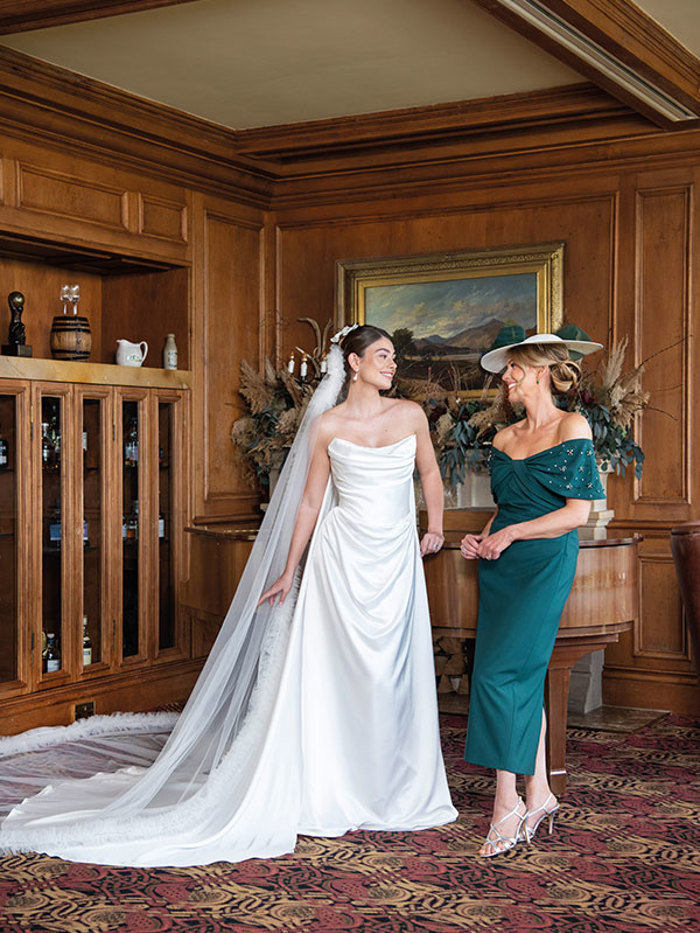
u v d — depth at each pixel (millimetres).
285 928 3383
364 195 7320
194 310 6969
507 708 4066
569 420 4215
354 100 6305
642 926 3383
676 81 5445
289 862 3965
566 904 3562
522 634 4094
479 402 6453
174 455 6754
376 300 7305
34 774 5141
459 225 7070
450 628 4715
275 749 4254
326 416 4555
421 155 6957
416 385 6680
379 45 5395
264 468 7121
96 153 6219
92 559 6125
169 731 6023
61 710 5949
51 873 3863
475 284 6988
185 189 6914
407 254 7223
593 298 6676
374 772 4348
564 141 6566
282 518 4559
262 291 7574
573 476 4117
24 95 5617
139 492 6449
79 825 4184
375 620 4348
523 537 4137
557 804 4312
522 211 6879
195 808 4215
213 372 7105
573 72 5824
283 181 7500
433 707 4539
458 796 4781
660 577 6465
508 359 4387
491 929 3365
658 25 5133
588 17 4566
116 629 6281
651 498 6496
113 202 6387
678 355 6426
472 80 5965
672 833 4262
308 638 4430
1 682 5598
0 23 4719
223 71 5770
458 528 5094
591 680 6422
